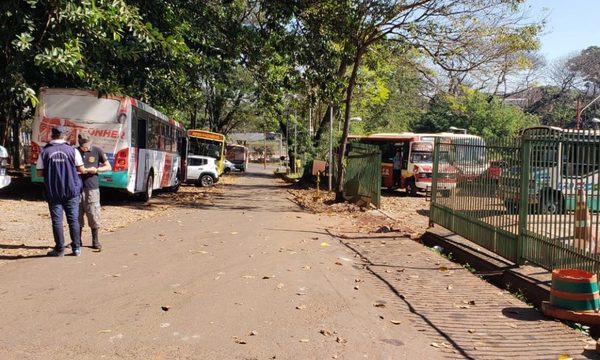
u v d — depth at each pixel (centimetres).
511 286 778
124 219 1409
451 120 5244
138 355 472
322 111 4069
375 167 1870
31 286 682
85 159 909
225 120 5631
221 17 2042
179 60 2012
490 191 958
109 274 758
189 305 623
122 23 1446
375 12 1872
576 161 697
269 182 4044
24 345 487
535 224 801
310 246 1066
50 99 1650
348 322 587
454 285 775
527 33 1958
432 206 1272
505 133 4947
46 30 1334
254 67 2130
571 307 619
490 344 535
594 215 659
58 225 855
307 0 1830
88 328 536
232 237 1138
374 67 2339
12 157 3341
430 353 506
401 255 1004
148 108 1919
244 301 647
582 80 6494
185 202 2056
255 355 482
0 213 1356
